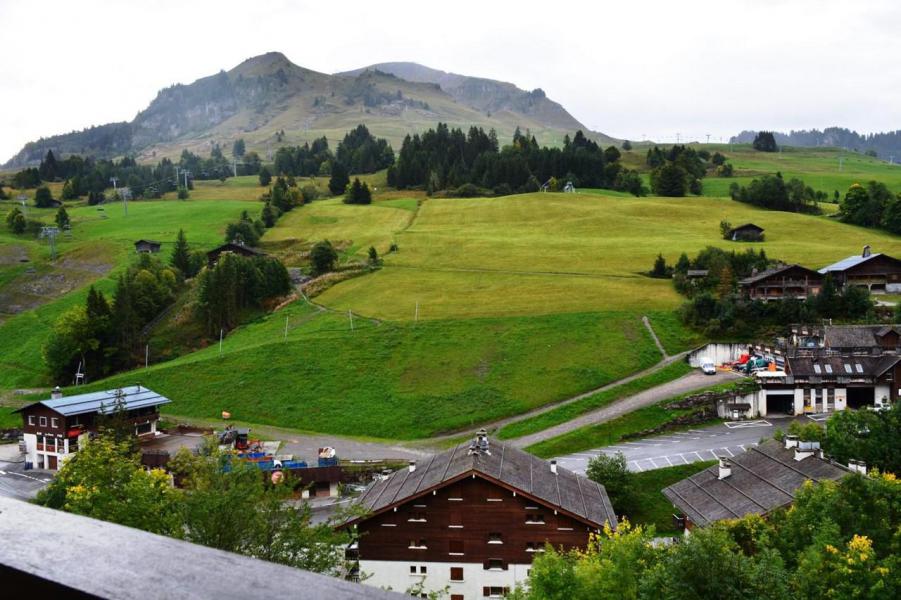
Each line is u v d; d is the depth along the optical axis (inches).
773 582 1306.6
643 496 3021.7
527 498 2108.8
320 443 4015.8
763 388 4030.5
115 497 1740.9
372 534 2170.3
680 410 3949.3
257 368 5017.2
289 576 147.3
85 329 5679.1
